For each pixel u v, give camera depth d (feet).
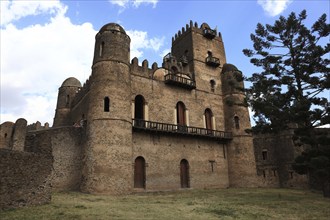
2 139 101.19
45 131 97.35
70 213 50.08
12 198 52.13
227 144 133.39
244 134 131.64
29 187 56.13
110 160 89.71
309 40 95.04
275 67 95.20
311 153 80.59
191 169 117.08
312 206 69.36
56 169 92.73
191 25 145.59
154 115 113.09
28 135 88.02
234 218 53.67
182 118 123.65
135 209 57.67
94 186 86.63
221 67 148.15
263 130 95.20
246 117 135.03
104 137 91.86
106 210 54.80
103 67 100.48
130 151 95.66
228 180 128.26
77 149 98.89
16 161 54.19
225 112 137.80
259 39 102.06
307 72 91.30
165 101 118.52
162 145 111.04
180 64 131.54
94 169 88.58
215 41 152.15
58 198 70.90
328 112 81.25
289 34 97.76
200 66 138.10
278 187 138.62
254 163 130.41
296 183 135.64
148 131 107.34
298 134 86.07
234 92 136.36
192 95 129.08
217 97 138.72
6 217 45.29
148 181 102.63
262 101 93.04
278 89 94.32
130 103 102.32
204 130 125.59
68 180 94.07
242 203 72.74
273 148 147.84
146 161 104.42
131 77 111.55
